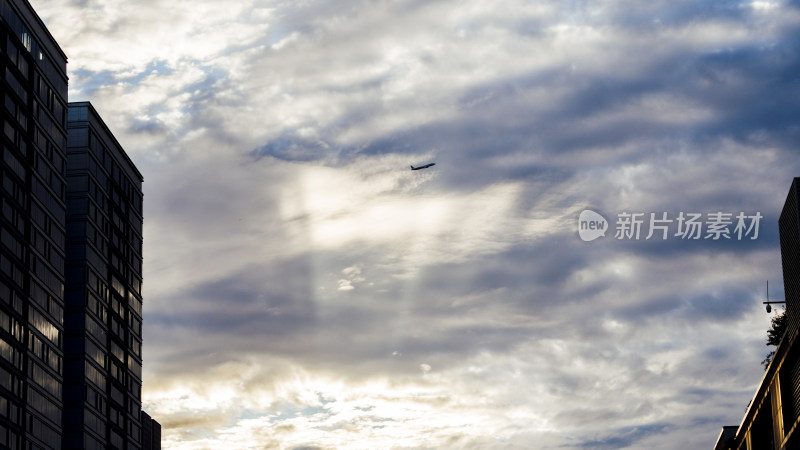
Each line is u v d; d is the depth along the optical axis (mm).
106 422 196375
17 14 160750
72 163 196875
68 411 183500
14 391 149000
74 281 190625
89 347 190250
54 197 172625
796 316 105250
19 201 157000
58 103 177125
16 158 157250
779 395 115688
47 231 168250
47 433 161125
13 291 152250
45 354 163000
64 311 187750
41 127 168125
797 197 104188
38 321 161250
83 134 198500
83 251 192375
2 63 154750
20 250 156375
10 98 156750
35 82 166625
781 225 113875
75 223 193875
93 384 190625
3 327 147250
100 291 199625
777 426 118562
